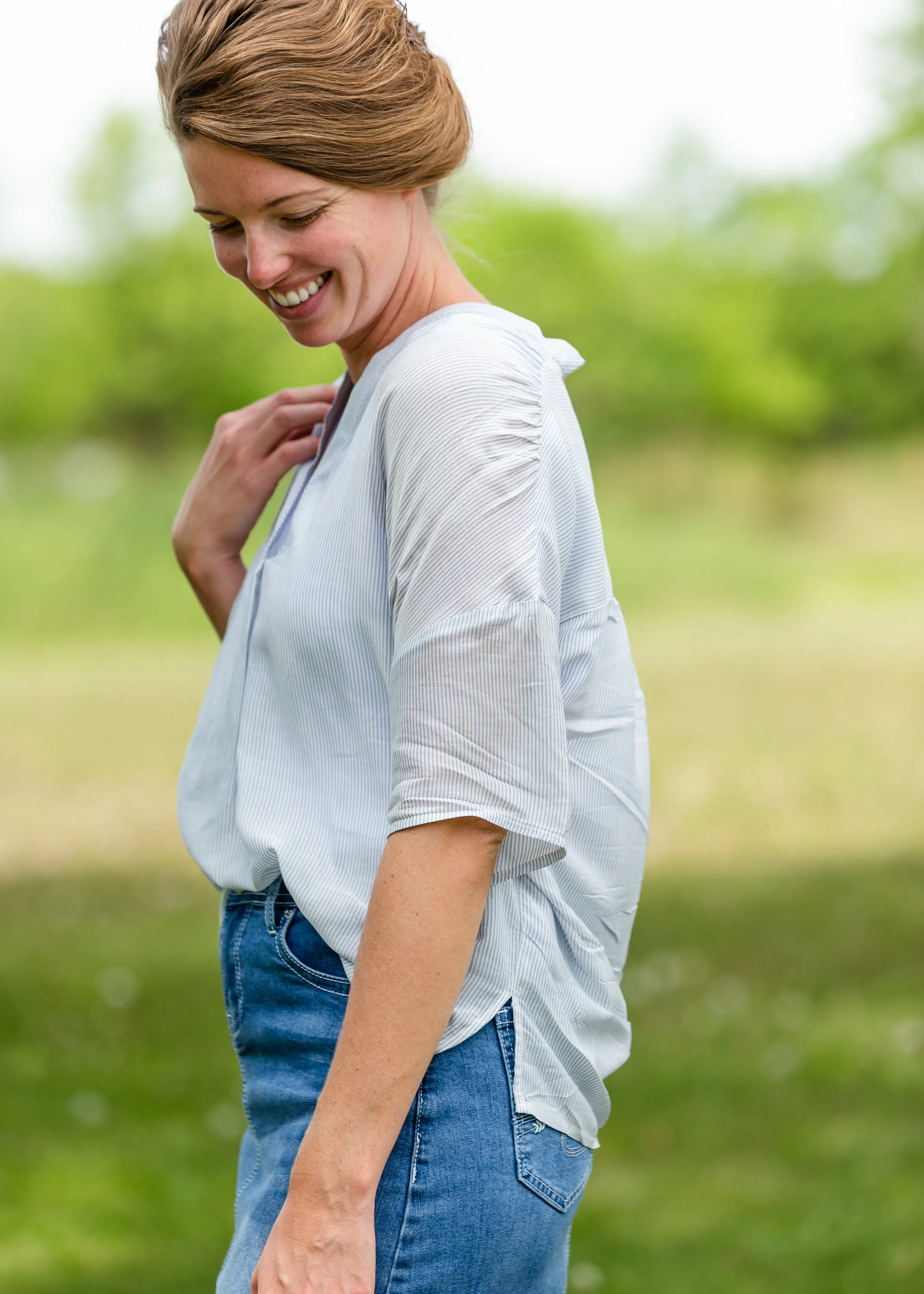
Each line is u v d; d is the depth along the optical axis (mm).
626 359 46094
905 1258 4395
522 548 1722
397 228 1913
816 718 15102
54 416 45812
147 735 15547
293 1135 1841
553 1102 1865
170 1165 5320
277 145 1763
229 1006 1975
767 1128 5488
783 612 25953
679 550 29797
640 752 2051
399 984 1674
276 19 1777
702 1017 6660
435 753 1688
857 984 6996
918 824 10469
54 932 8453
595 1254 4570
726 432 46312
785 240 49281
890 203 49094
